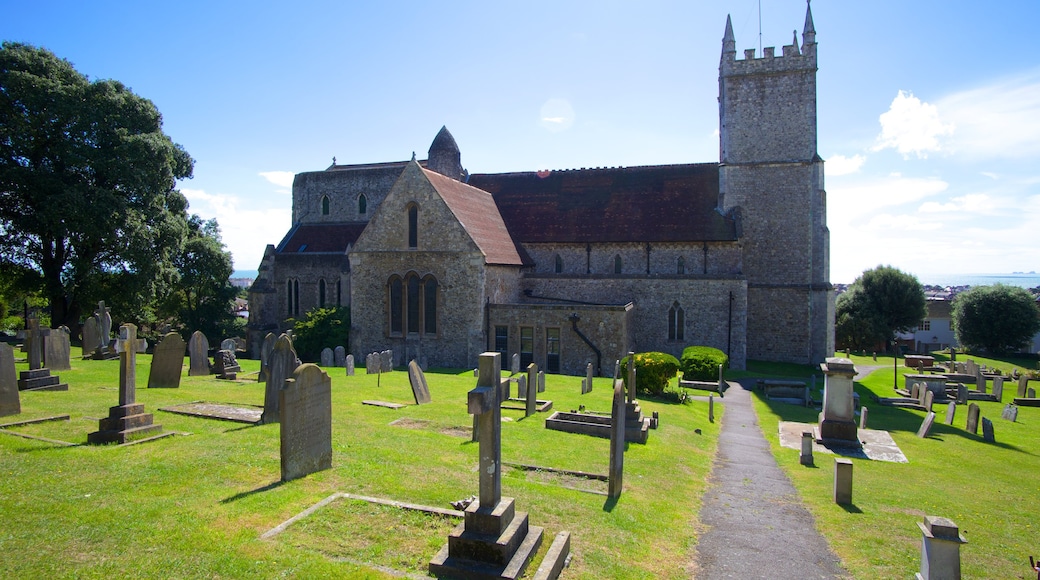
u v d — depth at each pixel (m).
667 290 36.81
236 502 9.02
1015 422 26.33
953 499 13.81
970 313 71.06
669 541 9.90
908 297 70.25
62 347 23.86
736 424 22.95
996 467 17.50
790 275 40.53
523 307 33.22
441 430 16.03
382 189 49.75
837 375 18.89
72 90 36.12
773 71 40.31
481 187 46.09
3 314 46.91
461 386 24.92
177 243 42.06
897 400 30.48
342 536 8.06
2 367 14.39
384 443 13.55
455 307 33.66
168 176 40.69
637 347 37.25
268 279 46.84
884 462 17.34
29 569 6.68
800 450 18.61
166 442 12.39
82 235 37.31
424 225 34.09
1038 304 77.06
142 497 9.09
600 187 43.19
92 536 7.59
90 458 10.91
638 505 11.30
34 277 40.66
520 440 15.55
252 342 45.69
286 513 8.70
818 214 40.00
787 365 39.50
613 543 9.12
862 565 9.59
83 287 41.03
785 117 40.38
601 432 16.73
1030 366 60.66
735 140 40.97
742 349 35.84
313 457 10.85
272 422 14.73
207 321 55.28
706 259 38.59
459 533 7.53
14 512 8.23
